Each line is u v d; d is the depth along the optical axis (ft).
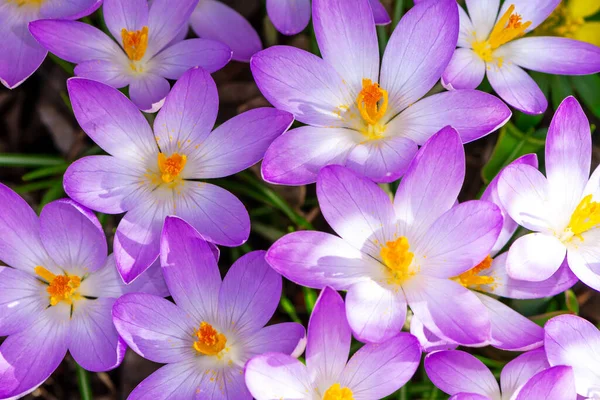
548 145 1.46
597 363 1.40
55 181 1.61
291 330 1.38
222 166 1.48
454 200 1.41
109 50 1.54
